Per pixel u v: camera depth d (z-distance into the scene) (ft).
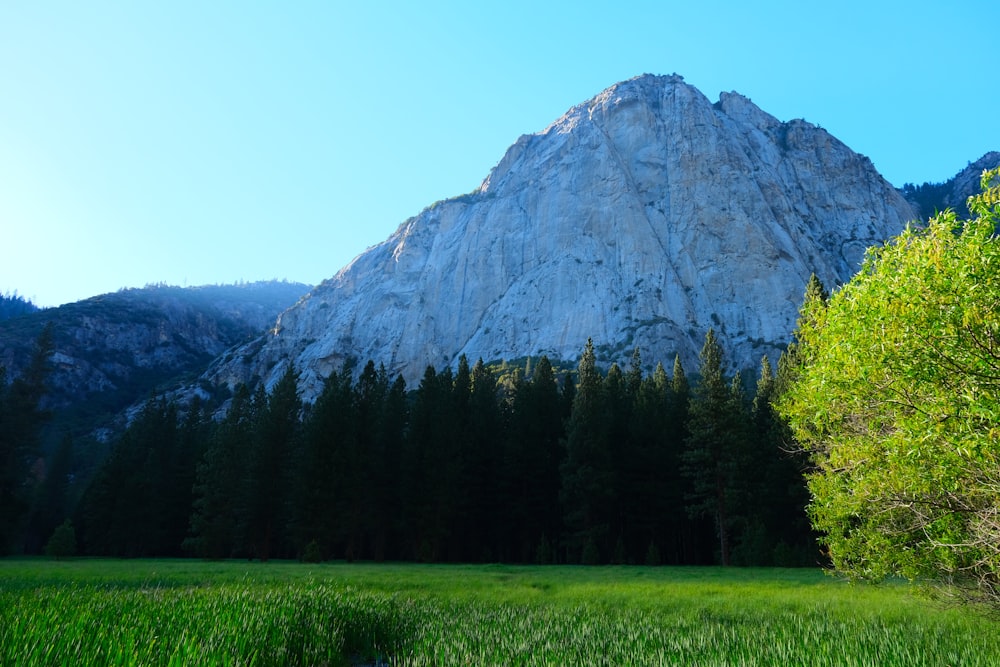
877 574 45.19
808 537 161.68
